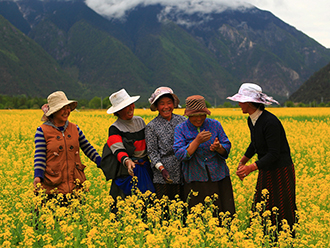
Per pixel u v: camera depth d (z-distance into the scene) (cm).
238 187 632
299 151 1178
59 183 514
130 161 497
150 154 518
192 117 501
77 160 538
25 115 3253
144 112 3922
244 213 536
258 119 490
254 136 498
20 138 1575
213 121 517
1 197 629
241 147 1211
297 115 3169
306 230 461
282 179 487
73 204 480
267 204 497
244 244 389
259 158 507
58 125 525
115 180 532
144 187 520
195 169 504
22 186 643
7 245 399
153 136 523
